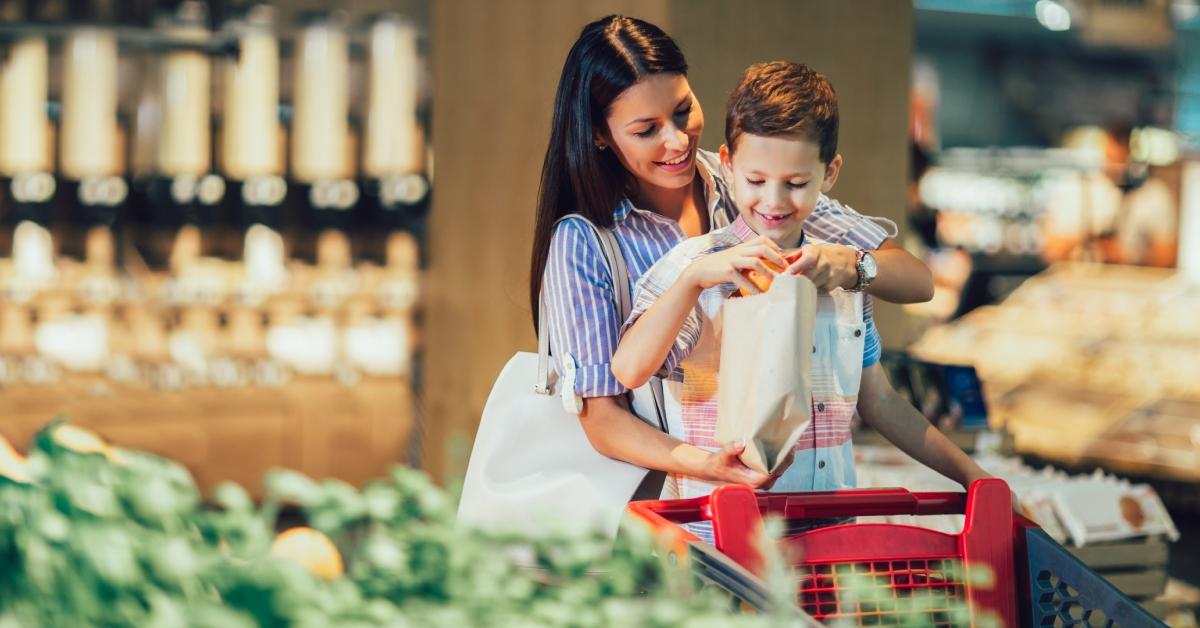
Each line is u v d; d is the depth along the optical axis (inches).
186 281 206.4
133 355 203.3
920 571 76.3
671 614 43.7
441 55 199.0
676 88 83.3
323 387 209.9
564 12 172.4
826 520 85.9
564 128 86.2
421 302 214.8
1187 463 217.5
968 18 309.4
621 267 85.3
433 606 41.5
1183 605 164.1
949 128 314.7
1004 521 77.5
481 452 87.3
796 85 75.4
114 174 203.0
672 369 83.5
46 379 197.6
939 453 86.3
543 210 88.1
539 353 87.7
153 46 202.7
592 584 45.5
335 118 211.0
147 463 42.1
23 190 199.2
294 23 209.2
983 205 298.0
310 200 211.9
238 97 207.0
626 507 76.1
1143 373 241.6
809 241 82.7
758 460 72.0
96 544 37.4
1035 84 314.5
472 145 194.4
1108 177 303.7
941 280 286.5
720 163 82.7
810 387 71.9
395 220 215.5
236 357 207.8
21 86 197.9
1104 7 297.6
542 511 47.4
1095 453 225.5
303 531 55.9
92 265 203.0
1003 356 254.4
